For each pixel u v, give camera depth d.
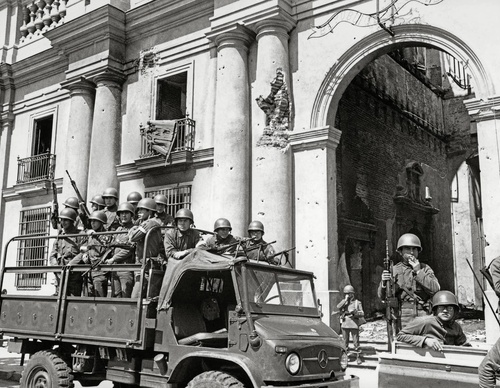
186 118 14.12
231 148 12.48
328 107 12.03
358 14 11.84
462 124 24.52
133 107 15.70
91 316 7.12
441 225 23.69
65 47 16.88
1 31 19.92
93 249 8.32
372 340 12.53
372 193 18.84
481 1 10.32
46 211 17.45
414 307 7.48
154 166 14.36
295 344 5.66
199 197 13.70
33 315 7.89
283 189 12.01
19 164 18.52
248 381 5.92
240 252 6.43
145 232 7.18
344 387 5.93
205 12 14.41
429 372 5.97
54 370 7.15
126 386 7.38
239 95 12.77
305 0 12.63
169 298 6.46
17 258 17.98
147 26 15.61
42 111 18.53
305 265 11.66
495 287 5.84
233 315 5.95
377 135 19.52
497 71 9.96
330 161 11.93
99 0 16.44
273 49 12.48
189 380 6.26
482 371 5.06
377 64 19.66
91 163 15.61
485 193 9.77
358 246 18.05
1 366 11.10
